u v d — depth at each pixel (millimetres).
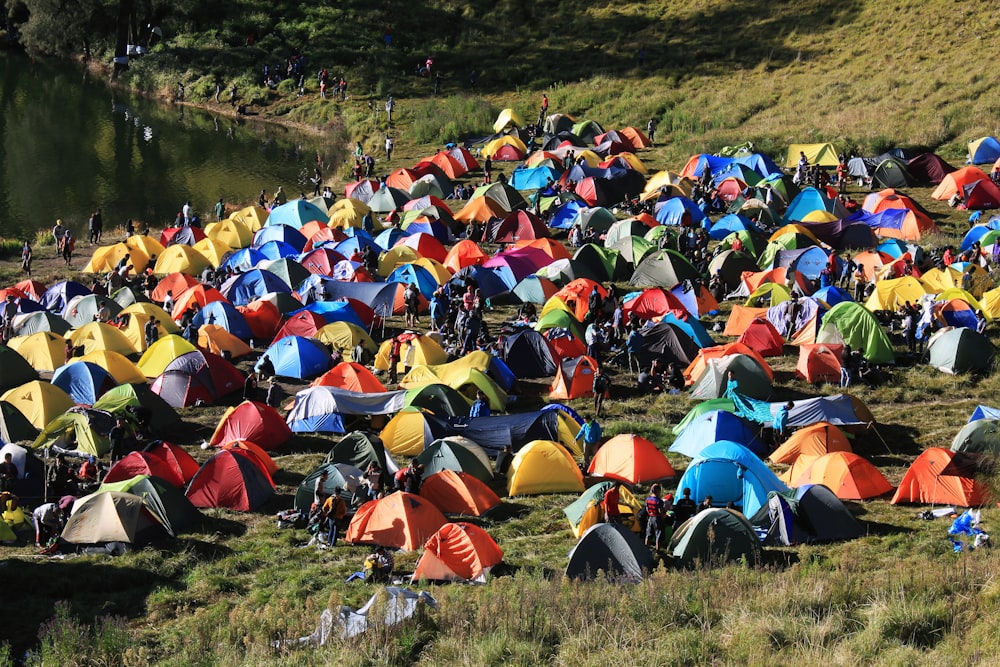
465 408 34000
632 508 26875
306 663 19031
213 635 20906
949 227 53562
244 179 70812
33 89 95875
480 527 26891
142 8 100750
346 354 39656
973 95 69688
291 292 46562
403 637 19797
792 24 87625
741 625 19359
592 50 91188
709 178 61250
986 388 36219
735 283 47062
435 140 78312
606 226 54406
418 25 98250
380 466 29734
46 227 59594
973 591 20484
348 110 85875
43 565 25062
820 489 26484
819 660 17688
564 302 43031
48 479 29031
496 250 53875
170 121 87000
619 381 37719
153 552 25797
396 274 46656
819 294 41719
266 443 32250
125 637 20891
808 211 55281
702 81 81875
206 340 39500
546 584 22344
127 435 31188
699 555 24438
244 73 93938
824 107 73000
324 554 25891
